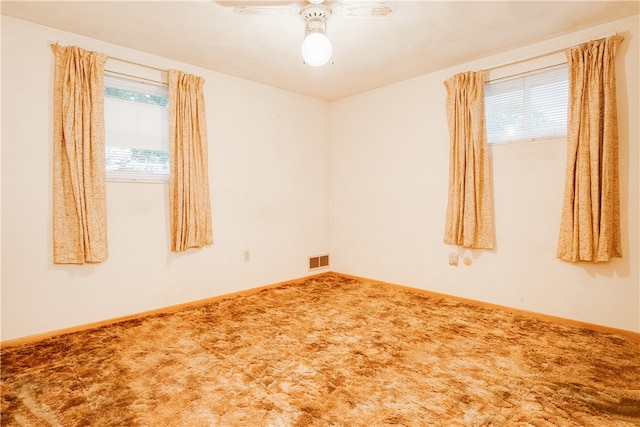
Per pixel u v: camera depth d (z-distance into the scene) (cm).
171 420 160
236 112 373
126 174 299
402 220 396
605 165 249
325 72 360
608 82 249
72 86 259
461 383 191
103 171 274
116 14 239
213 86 353
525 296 304
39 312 256
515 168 307
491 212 320
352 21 248
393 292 384
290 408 169
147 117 311
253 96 388
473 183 320
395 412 165
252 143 388
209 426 156
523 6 232
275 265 415
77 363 217
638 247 251
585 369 206
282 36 274
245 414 164
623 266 256
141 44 289
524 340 249
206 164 337
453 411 166
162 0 221
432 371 204
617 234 255
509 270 313
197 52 306
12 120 245
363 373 202
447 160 354
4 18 241
